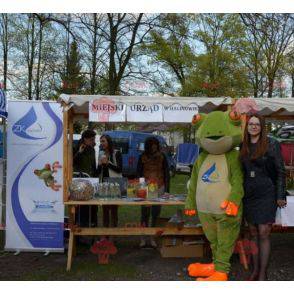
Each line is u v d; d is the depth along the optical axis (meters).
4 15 19.78
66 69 18.22
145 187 5.81
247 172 4.55
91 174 6.70
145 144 6.50
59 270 5.30
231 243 4.81
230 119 4.85
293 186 6.92
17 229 6.11
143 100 5.24
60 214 6.08
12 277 4.98
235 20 22.64
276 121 7.12
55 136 6.00
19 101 5.97
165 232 5.61
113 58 17.27
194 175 5.14
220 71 23.48
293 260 5.98
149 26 18.12
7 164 6.04
